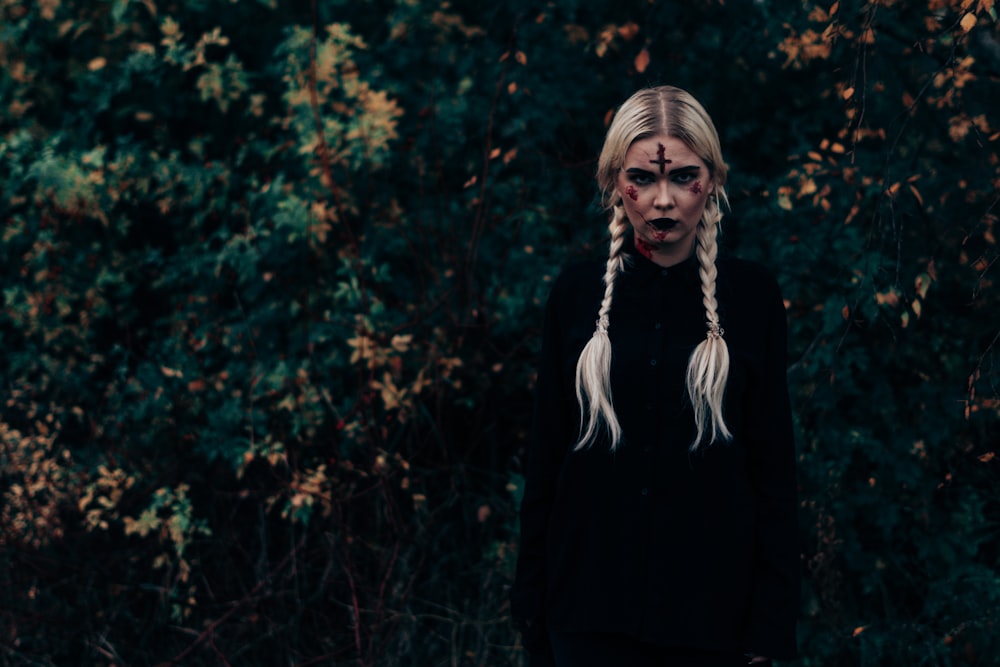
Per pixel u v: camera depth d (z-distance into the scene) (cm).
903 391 335
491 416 395
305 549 374
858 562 324
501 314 377
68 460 393
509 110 380
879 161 328
